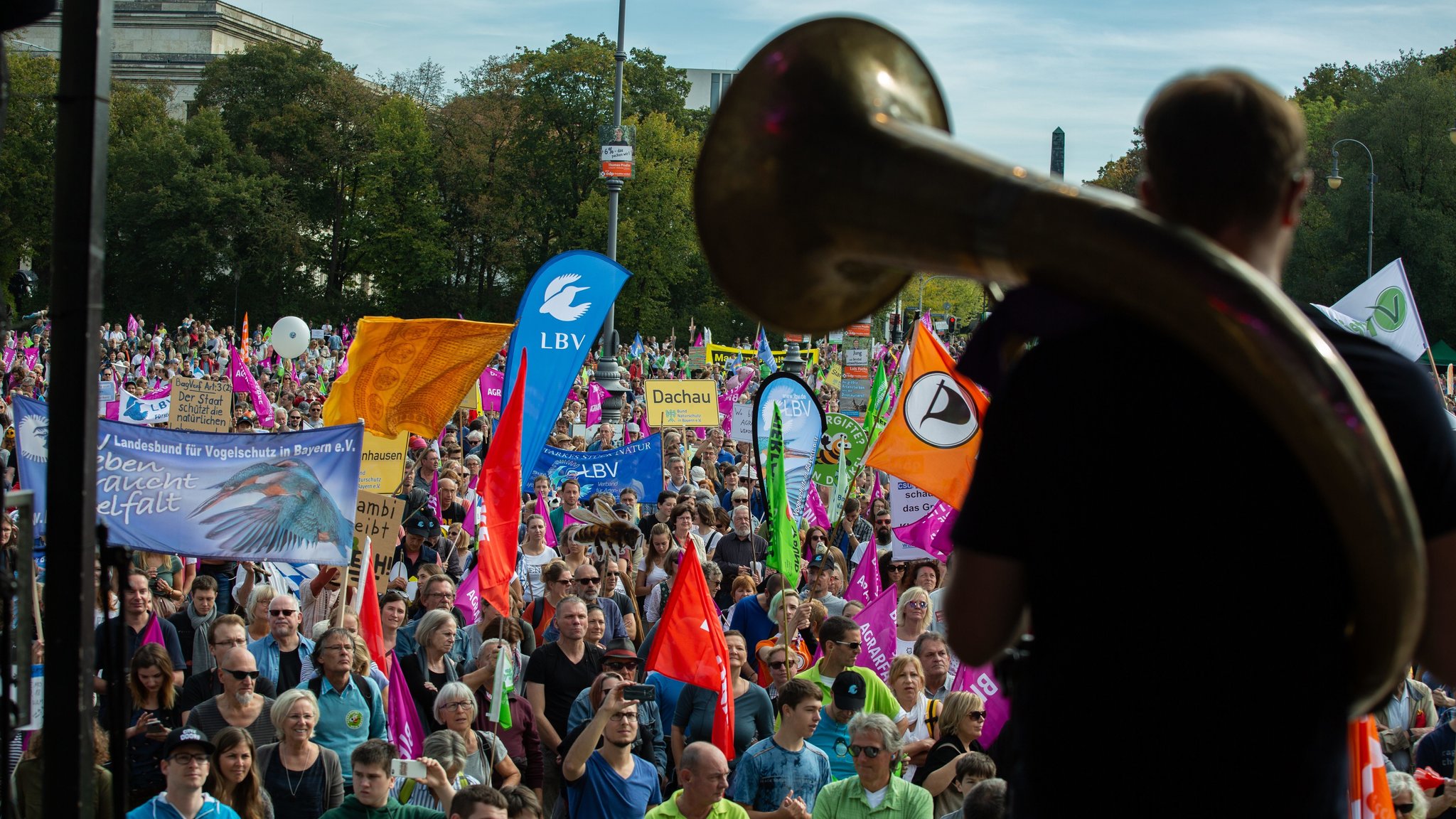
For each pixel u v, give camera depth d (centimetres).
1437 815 688
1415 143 5347
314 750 692
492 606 977
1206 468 137
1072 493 141
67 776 245
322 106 7394
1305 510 136
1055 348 143
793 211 151
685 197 6662
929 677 829
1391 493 124
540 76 6675
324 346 5366
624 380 3422
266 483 869
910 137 145
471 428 2030
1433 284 5325
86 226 243
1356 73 7981
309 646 861
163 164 6988
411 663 829
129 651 846
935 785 705
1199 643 139
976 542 147
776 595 914
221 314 7156
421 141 7081
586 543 1075
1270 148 138
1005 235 134
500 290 7425
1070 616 144
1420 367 146
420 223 7100
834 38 152
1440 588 142
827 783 695
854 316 161
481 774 717
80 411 244
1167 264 125
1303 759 140
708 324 7119
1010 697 159
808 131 149
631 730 691
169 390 2197
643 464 1526
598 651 859
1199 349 127
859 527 1416
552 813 775
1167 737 141
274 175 7131
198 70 9081
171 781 602
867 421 1705
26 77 6562
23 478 952
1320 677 139
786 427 1166
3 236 6638
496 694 771
